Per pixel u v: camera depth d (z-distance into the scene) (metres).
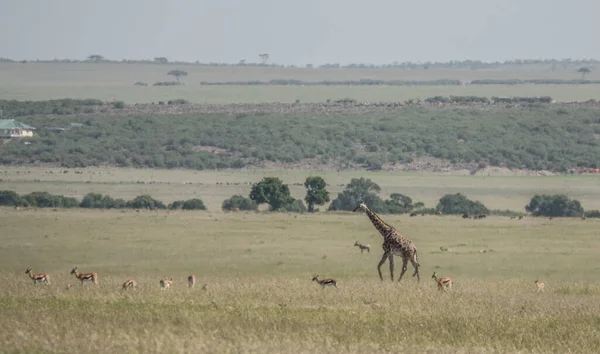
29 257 103.00
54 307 55.62
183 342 46.03
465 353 45.84
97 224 137.50
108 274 88.81
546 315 56.00
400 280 72.06
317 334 48.75
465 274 90.12
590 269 95.00
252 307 57.12
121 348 44.69
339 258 103.44
